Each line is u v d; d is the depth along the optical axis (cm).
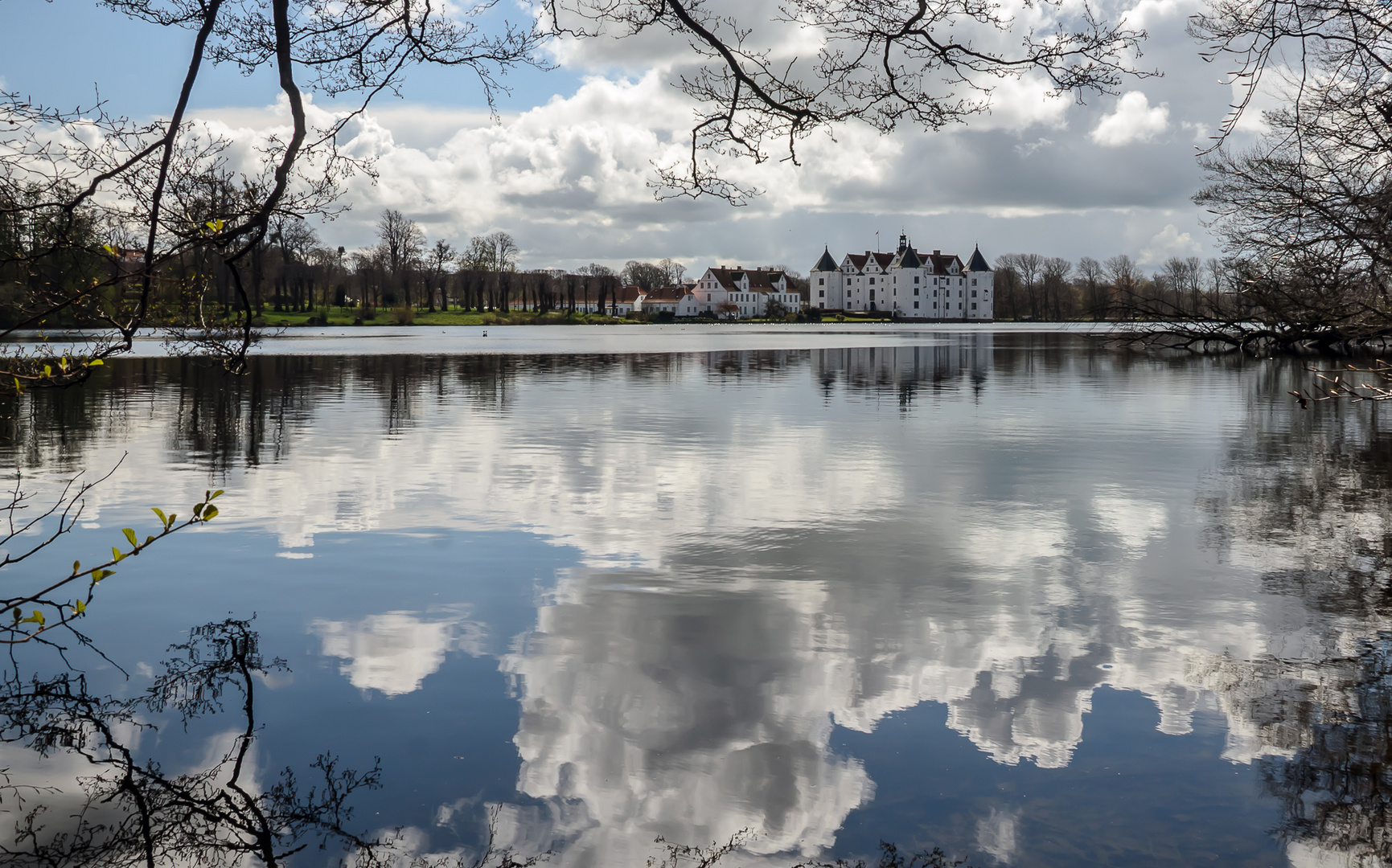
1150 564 842
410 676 592
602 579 802
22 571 817
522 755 492
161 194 530
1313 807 438
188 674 594
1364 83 841
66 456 1416
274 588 774
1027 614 706
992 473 1302
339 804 446
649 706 548
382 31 683
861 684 579
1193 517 1033
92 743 505
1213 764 477
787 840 416
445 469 1333
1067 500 1124
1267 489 1191
